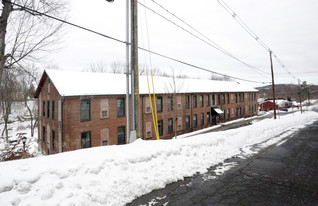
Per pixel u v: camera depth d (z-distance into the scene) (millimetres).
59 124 15477
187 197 4129
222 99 34375
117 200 3775
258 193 4359
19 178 3520
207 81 36250
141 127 19344
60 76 16750
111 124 17031
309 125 18031
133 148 5883
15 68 6961
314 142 10258
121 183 4164
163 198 4062
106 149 5676
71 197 3469
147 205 3760
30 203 3162
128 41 6930
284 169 6020
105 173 4289
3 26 5762
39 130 22188
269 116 45406
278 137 11742
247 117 43406
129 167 4727
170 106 23109
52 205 3201
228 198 4109
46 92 19062
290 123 18016
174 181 4914
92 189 3795
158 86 23000
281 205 3824
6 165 4098
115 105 17406
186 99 25906
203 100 29344
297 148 8891
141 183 4387
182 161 5852
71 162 4367
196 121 27609
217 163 6520
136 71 7250
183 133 24922
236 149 8453
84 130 15320
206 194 4285
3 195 3213
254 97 48438
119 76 21156
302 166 6316
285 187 4695
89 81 17484
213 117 31688
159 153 5715
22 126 37062
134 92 7242
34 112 38688
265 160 6961
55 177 3809
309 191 4469
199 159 6328
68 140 14477
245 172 5723
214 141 7984
